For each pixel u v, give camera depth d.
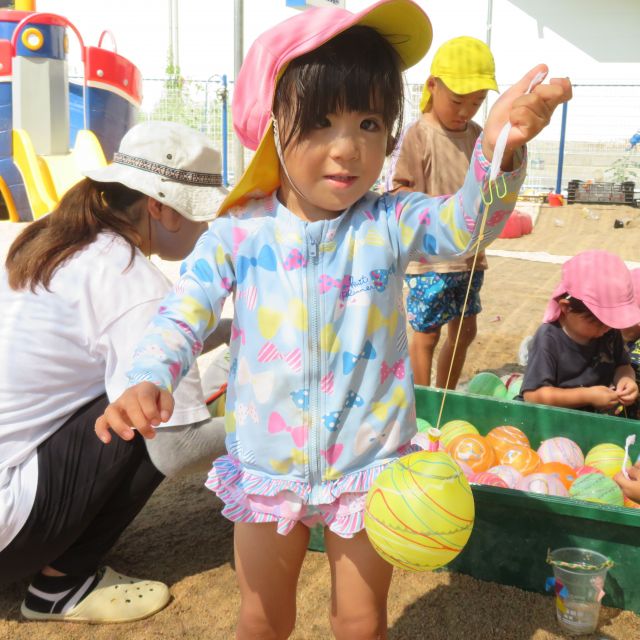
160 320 1.70
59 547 2.32
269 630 1.91
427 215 1.78
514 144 1.51
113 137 8.88
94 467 2.31
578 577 2.29
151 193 2.42
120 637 2.32
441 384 4.12
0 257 6.19
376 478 1.67
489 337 5.32
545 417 3.32
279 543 1.85
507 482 2.82
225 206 1.86
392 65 1.74
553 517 2.48
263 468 1.80
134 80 9.04
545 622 2.38
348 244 1.77
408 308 3.97
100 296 2.31
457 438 3.11
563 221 11.26
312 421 1.76
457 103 3.74
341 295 1.76
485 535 2.57
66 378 2.34
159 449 2.36
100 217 2.41
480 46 3.76
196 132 2.55
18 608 2.48
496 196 1.62
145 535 2.85
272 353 1.77
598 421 3.24
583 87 14.06
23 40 8.29
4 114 8.24
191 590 2.53
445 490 1.59
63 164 8.31
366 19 1.72
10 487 2.26
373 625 1.83
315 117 1.67
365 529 1.75
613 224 10.95
